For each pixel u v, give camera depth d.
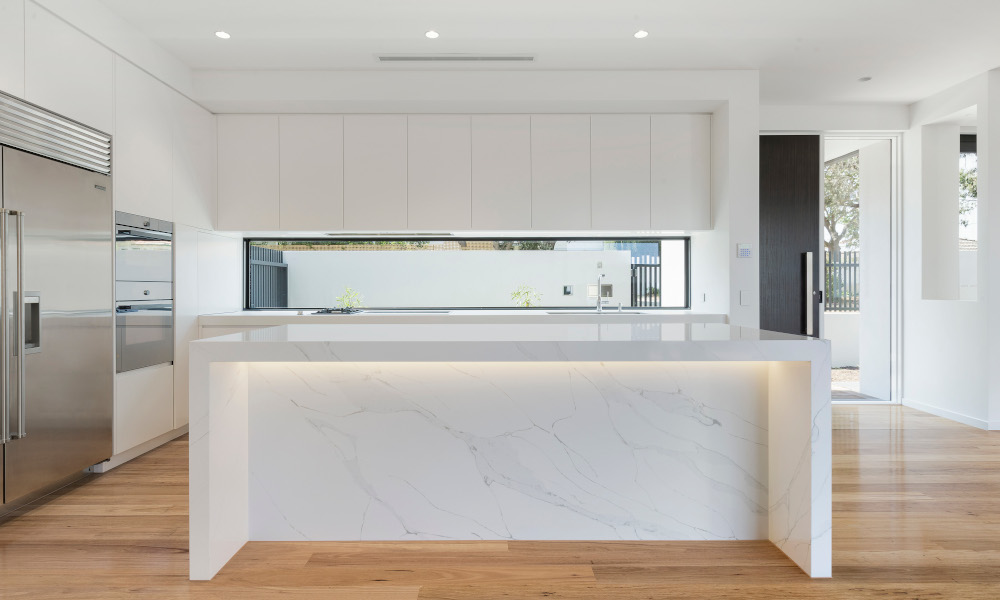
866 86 4.98
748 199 4.61
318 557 2.38
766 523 2.56
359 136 4.87
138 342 3.85
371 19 3.71
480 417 2.52
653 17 3.70
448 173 4.88
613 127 4.89
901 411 5.38
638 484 2.54
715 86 4.58
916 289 5.50
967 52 4.27
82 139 3.34
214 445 2.23
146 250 3.95
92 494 3.18
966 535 2.62
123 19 3.67
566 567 2.30
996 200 4.66
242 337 2.35
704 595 2.10
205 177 4.75
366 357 2.21
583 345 2.22
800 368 2.29
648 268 5.63
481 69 4.53
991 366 4.66
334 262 5.62
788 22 3.78
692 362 2.54
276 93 4.54
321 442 2.52
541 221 4.89
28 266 2.91
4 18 2.81
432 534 2.53
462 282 5.62
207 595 2.10
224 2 3.48
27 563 2.36
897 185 5.66
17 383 2.80
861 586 2.17
